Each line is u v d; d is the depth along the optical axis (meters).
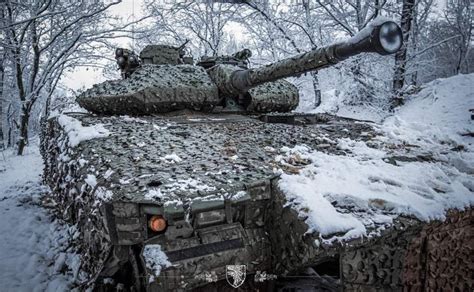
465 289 3.04
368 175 3.00
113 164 2.98
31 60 13.92
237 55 6.34
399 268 2.54
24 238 5.16
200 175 2.80
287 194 2.70
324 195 2.68
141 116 5.08
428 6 16.56
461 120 11.80
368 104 15.06
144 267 2.41
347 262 2.48
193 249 2.48
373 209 2.59
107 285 2.86
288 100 5.99
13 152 13.20
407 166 3.31
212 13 16.16
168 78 5.19
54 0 11.93
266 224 2.82
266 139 3.85
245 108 5.74
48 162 6.24
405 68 15.18
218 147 3.48
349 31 15.30
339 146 3.78
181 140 3.66
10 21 11.23
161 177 2.72
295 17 16.38
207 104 5.28
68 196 4.04
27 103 12.75
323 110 16.09
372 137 4.24
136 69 5.77
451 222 2.80
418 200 2.71
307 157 3.34
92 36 13.00
